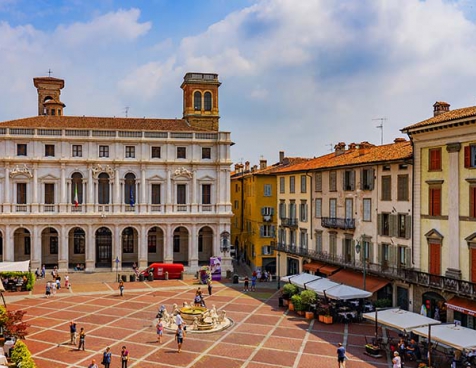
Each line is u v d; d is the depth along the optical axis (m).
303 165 66.19
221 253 74.44
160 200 74.06
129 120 77.44
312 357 33.91
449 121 37.69
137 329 41.00
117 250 72.00
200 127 80.38
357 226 50.84
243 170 95.06
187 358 33.75
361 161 49.97
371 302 46.22
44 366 31.84
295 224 64.25
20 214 68.81
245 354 34.59
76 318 44.59
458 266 37.66
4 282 57.84
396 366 29.84
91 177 71.31
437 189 40.06
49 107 86.50
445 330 30.09
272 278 69.62
